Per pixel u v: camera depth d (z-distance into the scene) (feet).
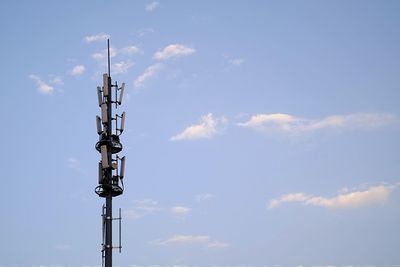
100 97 114.62
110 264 109.81
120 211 112.16
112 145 112.37
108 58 116.78
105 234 110.93
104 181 111.45
